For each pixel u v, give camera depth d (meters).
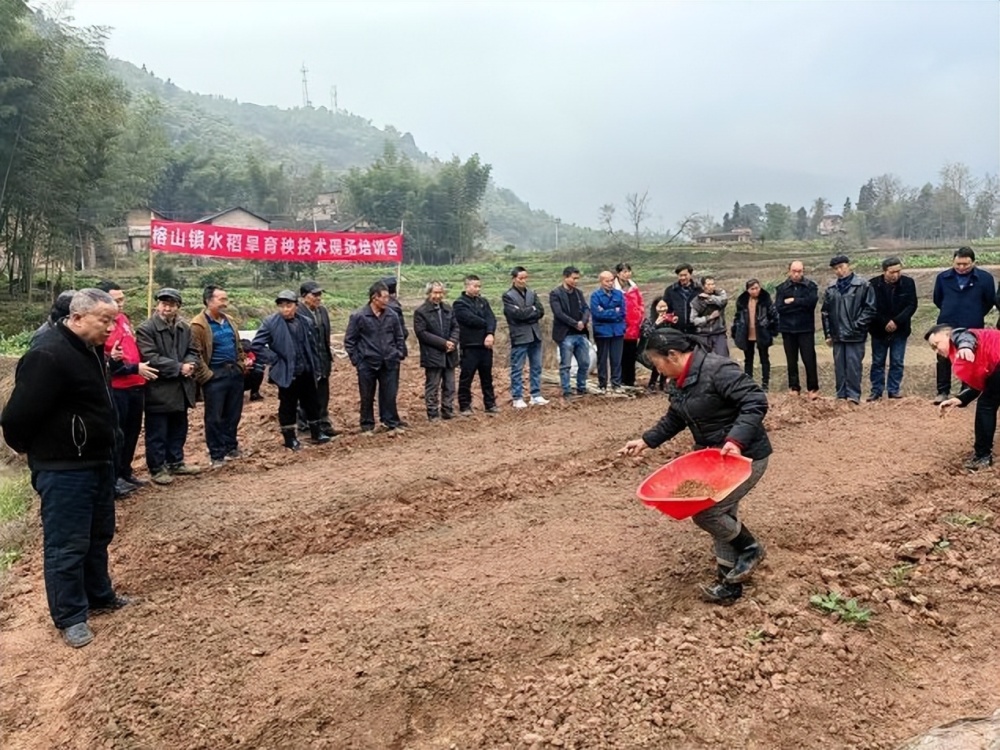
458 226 69.88
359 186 70.19
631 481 6.77
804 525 5.42
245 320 24.72
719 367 4.27
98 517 4.73
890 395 9.85
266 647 4.15
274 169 76.50
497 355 20.91
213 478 7.24
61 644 4.51
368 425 8.73
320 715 3.58
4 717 3.93
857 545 5.20
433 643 4.05
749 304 10.85
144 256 50.84
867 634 4.16
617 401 10.20
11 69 21.95
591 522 5.73
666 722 3.46
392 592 4.71
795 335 10.09
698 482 4.25
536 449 7.86
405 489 6.70
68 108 23.80
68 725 3.77
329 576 5.04
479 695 3.72
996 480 6.42
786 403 9.40
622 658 3.90
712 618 4.27
